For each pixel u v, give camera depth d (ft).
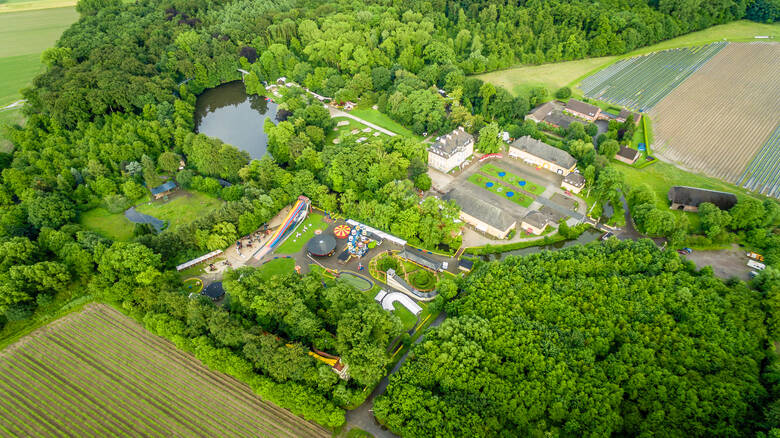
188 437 369.91
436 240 529.04
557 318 409.90
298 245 561.43
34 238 552.00
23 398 401.90
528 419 346.95
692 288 424.46
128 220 604.49
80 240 519.60
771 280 428.97
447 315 451.12
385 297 479.41
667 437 323.78
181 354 437.99
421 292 481.87
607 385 355.36
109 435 373.61
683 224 515.91
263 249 554.46
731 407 333.01
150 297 452.35
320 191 599.98
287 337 430.20
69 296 490.08
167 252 517.96
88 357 435.12
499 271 458.91
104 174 645.51
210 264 536.83
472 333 396.57
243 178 634.84
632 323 402.93
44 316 472.44
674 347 378.12
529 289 435.12
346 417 379.55
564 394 355.15
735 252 501.97
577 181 618.03
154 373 420.77
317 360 387.96
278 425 376.89
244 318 441.27
